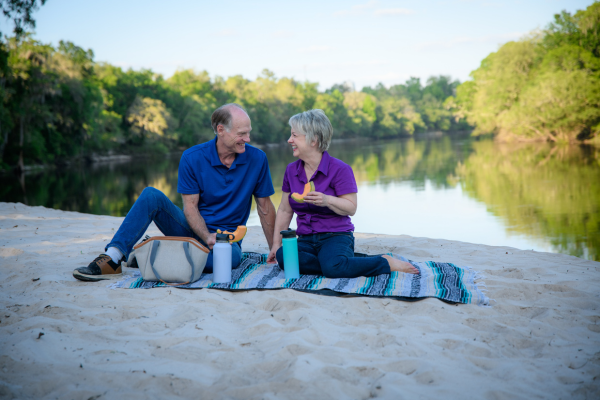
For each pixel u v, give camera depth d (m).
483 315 2.44
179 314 2.36
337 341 2.06
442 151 39.34
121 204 16.48
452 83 119.06
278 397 1.59
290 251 2.87
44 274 3.03
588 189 16.23
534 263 3.54
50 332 2.08
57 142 34.19
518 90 44.62
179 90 58.22
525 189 16.95
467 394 1.65
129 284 2.81
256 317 2.36
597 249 8.37
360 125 81.81
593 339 2.16
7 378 1.70
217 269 2.84
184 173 3.08
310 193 2.86
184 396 1.63
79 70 36.19
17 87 31.16
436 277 2.90
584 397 1.66
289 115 71.38
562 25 43.22
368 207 13.95
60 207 15.59
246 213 3.26
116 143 44.50
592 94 35.91
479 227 10.62
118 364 1.82
